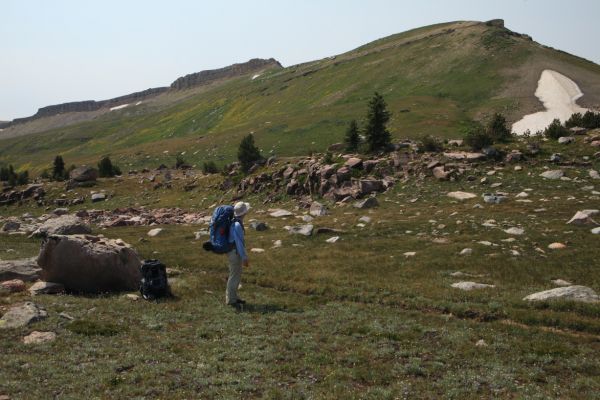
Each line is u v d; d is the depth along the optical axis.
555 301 15.20
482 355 11.73
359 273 21.16
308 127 117.75
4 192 84.69
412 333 13.37
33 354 11.02
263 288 19.50
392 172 48.81
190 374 10.26
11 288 16.94
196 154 119.69
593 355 11.66
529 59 142.50
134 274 18.88
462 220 30.48
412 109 113.75
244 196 57.66
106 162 91.50
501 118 54.59
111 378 9.79
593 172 39.81
